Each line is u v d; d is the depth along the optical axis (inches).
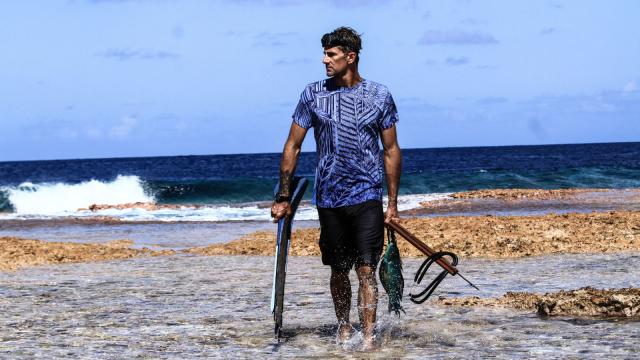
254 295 419.8
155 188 2094.0
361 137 272.7
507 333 290.5
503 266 539.2
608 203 1352.1
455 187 2314.2
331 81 278.7
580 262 550.0
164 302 397.4
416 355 254.5
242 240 810.2
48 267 607.5
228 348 274.2
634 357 244.1
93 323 333.1
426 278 481.1
